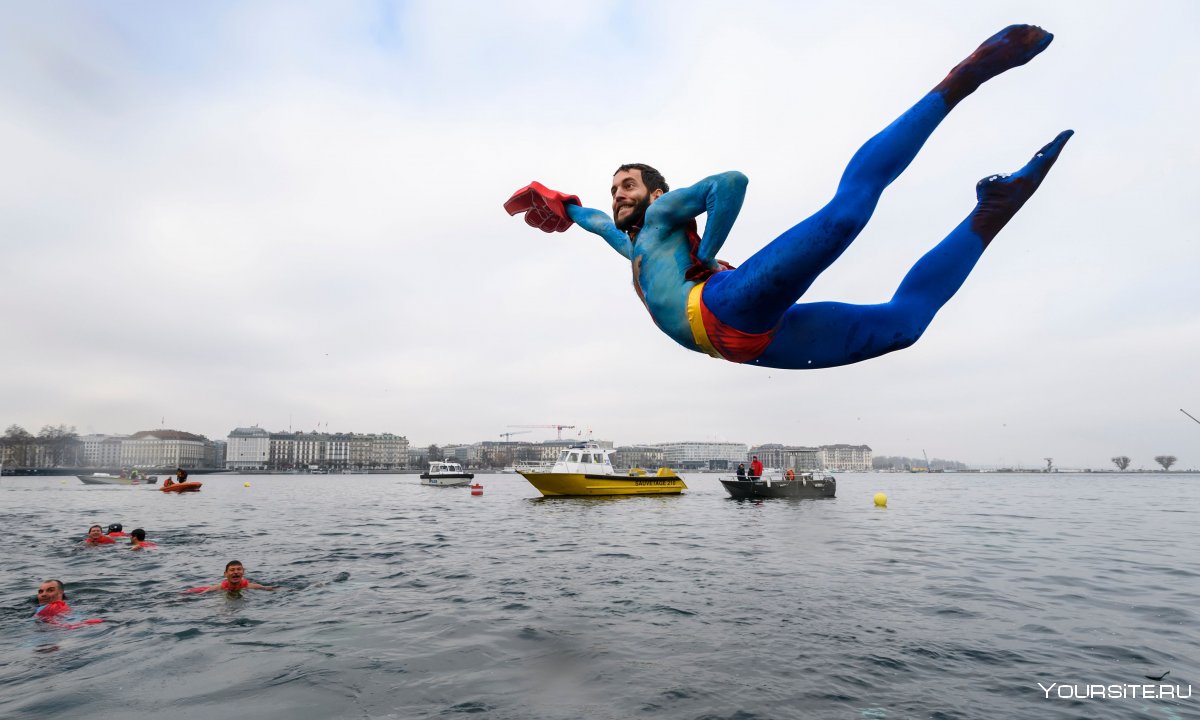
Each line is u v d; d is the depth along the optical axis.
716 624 7.32
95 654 6.23
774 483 34.06
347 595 9.03
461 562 12.10
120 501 34.38
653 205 2.46
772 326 2.14
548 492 34.03
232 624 7.39
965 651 6.36
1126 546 14.72
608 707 4.88
